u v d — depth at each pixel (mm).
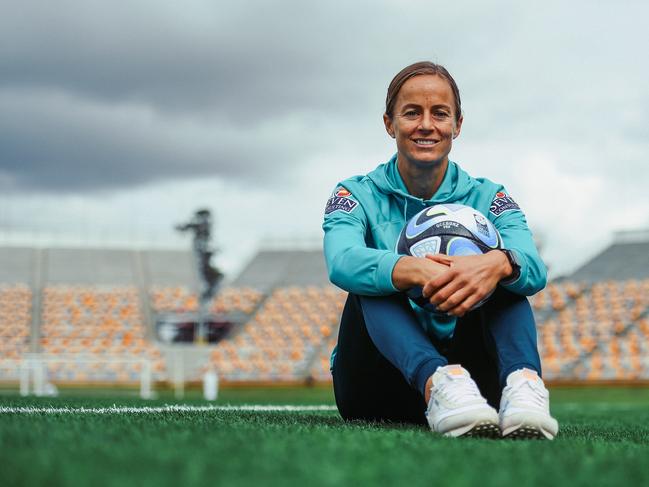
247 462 1139
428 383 1943
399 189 2447
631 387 19578
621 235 26141
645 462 1346
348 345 2297
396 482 1010
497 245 2221
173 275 27484
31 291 25375
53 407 3430
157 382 21906
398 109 2355
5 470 1019
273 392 20125
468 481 1028
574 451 1495
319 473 1042
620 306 22672
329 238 2305
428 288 1967
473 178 2521
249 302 26078
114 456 1169
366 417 2535
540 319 22844
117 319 24516
